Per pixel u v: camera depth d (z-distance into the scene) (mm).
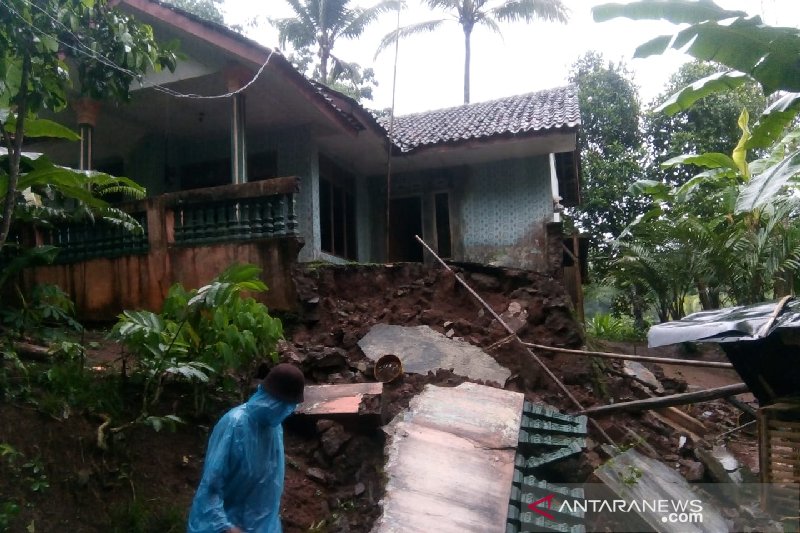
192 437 5129
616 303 19297
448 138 11047
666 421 7488
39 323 5770
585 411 6520
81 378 4988
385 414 5441
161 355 4832
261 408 3316
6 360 4988
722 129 19297
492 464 4730
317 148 10977
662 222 13617
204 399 5301
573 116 10695
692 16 4973
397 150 11375
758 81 5148
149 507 4355
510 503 4277
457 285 8648
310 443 5316
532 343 7625
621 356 6668
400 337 7367
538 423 5719
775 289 12500
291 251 7461
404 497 4285
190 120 10672
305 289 7688
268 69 8797
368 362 6727
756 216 11945
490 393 5988
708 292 13609
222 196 7699
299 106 10000
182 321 4969
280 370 3385
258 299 7574
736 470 5773
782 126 6508
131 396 5188
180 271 7859
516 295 8469
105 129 10867
